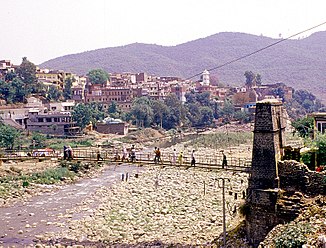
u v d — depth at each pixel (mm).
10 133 129625
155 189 81062
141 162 56344
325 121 55344
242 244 44188
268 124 43562
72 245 51906
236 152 122500
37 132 159750
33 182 89688
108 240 52938
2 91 190250
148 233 54406
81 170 105250
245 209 44594
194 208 64188
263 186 43562
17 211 68938
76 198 78188
